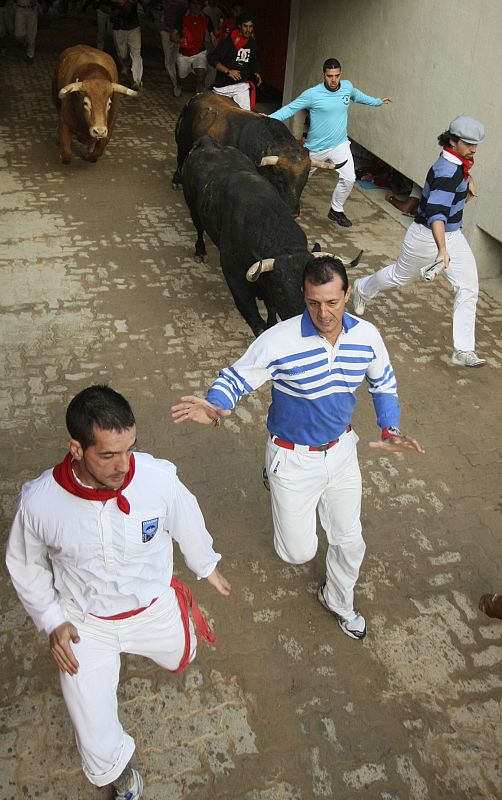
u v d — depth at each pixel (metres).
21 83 13.47
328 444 3.27
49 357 5.96
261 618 3.95
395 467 5.10
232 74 9.98
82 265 7.45
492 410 5.77
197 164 6.76
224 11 14.12
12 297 6.75
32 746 3.27
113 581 2.52
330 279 2.86
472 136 5.31
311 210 9.29
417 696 3.61
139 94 13.48
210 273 7.50
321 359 3.04
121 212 8.74
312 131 8.35
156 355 6.12
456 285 6.06
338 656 3.78
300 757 3.30
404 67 8.73
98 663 2.63
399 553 4.41
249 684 3.60
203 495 4.74
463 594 4.18
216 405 3.11
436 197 5.55
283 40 12.92
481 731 3.47
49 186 9.30
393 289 7.43
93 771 2.65
